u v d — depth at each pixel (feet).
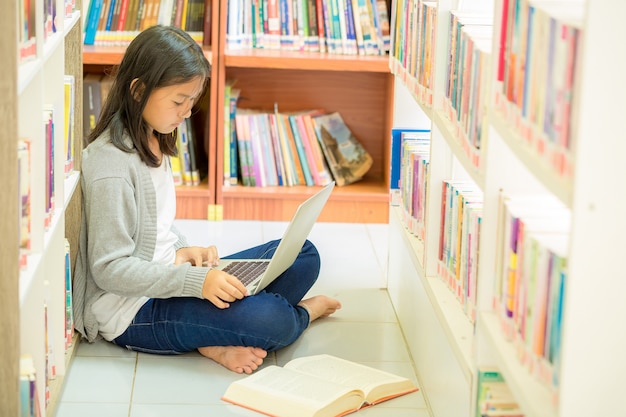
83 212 8.56
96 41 12.85
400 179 10.27
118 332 8.69
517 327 5.49
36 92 6.24
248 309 8.41
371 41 13.06
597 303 4.54
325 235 12.58
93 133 8.50
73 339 8.61
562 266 4.79
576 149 4.38
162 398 7.93
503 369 5.41
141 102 8.15
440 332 7.66
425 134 10.06
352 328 9.66
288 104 13.97
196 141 13.41
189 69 8.06
